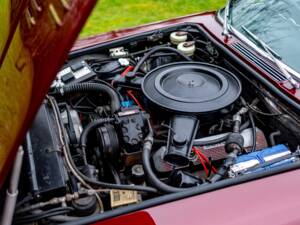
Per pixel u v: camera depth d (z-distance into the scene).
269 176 2.14
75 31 1.34
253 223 1.92
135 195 2.12
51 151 2.15
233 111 2.64
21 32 1.61
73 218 1.98
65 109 2.65
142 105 2.72
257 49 2.91
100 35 3.39
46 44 1.44
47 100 2.58
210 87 2.59
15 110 1.54
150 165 2.26
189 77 2.66
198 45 3.23
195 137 2.43
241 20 3.25
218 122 2.53
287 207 1.99
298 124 2.43
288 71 2.67
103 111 2.68
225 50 2.94
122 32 3.40
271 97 2.57
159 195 2.13
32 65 1.48
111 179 2.36
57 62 1.39
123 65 2.99
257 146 2.49
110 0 6.75
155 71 2.77
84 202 2.04
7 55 1.67
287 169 2.17
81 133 2.45
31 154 2.10
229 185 2.08
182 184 2.15
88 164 2.35
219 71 2.74
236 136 2.34
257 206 1.98
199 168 2.36
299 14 3.01
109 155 2.33
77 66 2.95
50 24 1.46
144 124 2.41
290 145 2.52
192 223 1.90
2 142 1.64
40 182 2.01
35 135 2.22
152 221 1.91
